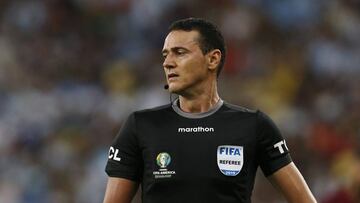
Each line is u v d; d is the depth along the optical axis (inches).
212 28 562.6
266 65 2059.5
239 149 546.6
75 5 2210.9
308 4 2217.0
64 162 1690.5
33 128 1804.9
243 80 1989.4
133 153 556.1
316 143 1724.9
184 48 553.6
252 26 2164.1
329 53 2087.8
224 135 548.7
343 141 1723.7
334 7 2217.0
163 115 558.3
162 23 2169.0
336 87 2009.1
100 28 2176.4
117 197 554.3
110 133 1772.9
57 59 2062.0
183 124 552.1
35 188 1635.1
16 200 1620.3
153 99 1875.0
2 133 1779.0
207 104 560.1
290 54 2096.5
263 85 1991.9
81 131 1800.0
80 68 2055.9
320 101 1930.4
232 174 540.7
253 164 554.6
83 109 1875.0
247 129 552.1
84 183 1620.3
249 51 2086.6
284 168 560.1
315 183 1504.7
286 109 1888.5
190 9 2190.0
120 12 2202.3
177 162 541.6
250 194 551.5
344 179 1337.4
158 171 542.3
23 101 1873.8
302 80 2032.5
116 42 2148.1
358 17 2218.3
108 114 1828.2
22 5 2182.6
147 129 554.3
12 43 2080.5
